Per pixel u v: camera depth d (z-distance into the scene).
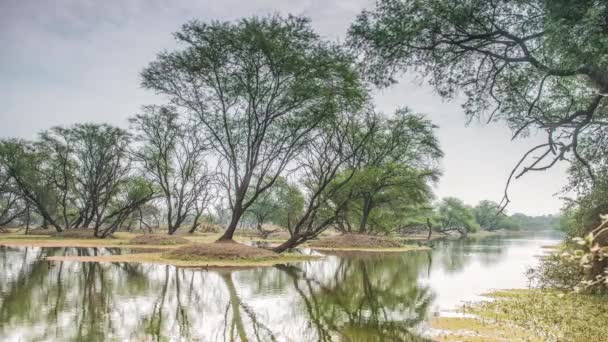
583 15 9.05
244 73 30.02
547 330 11.58
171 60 30.38
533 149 10.93
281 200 60.16
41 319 12.52
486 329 11.90
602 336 10.88
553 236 116.94
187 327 12.01
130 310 13.93
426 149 49.22
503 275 24.61
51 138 56.16
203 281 20.36
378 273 25.47
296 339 11.09
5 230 68.81
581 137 14.88
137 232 69.62
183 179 55.38
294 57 28.48
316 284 20.55
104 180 57.28
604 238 13.59
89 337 10.77
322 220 50.34
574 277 18.12
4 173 57.56
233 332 11.66
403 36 11.63
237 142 35.53
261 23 28.55
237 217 32.06
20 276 21.16
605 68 9.96
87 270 23.59
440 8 11.09
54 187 60.78
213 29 28.36
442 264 31.17
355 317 13.62
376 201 51.16
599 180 15.77
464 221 109.62
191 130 54.69
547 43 9.85
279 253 33.56
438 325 12.47
